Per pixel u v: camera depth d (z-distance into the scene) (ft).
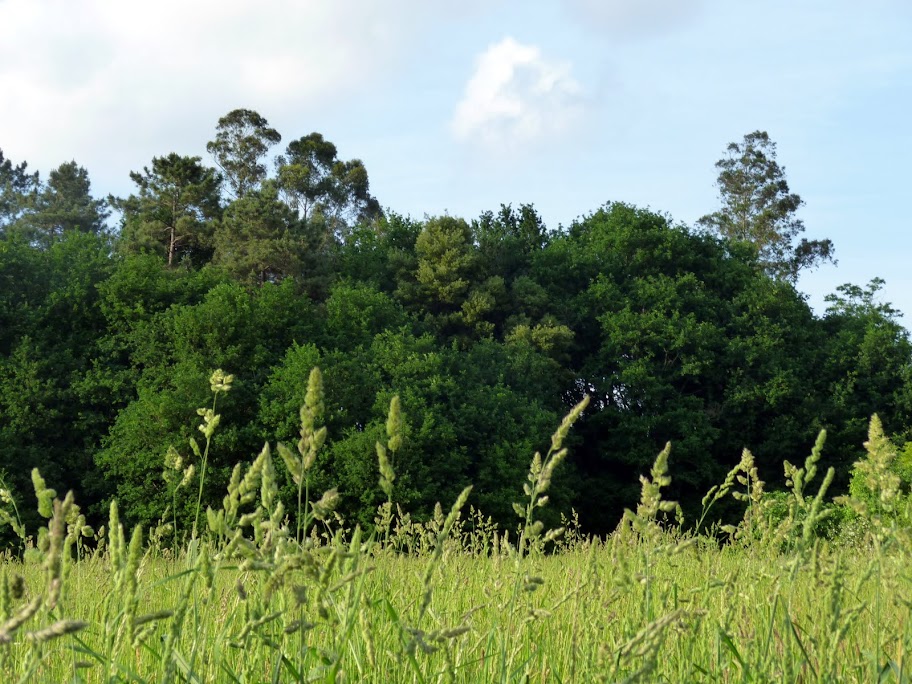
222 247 140.97
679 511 10.43
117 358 106.11
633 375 120.98
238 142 186.50
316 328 115.44
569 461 111.34
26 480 88.99
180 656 6.81
